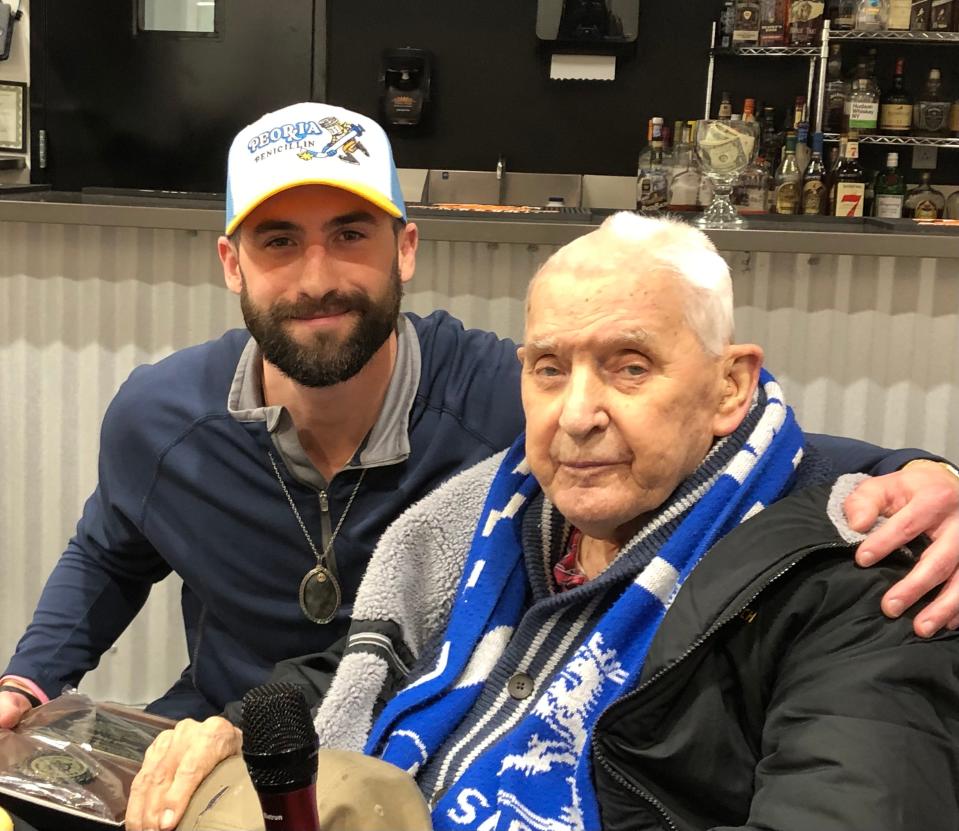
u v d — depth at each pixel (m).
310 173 1.39
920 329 2.17
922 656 0.97
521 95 4.34
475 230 2.18
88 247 2.28
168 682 2.50
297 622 1.58
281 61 4.11
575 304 1.11
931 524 1.03
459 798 1.10
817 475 1.21
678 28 4.26
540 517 1.30
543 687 1.19
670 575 1.12
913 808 0.90
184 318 2.30
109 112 4.10
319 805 0.92
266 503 1.56
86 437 2.38
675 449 1.13
